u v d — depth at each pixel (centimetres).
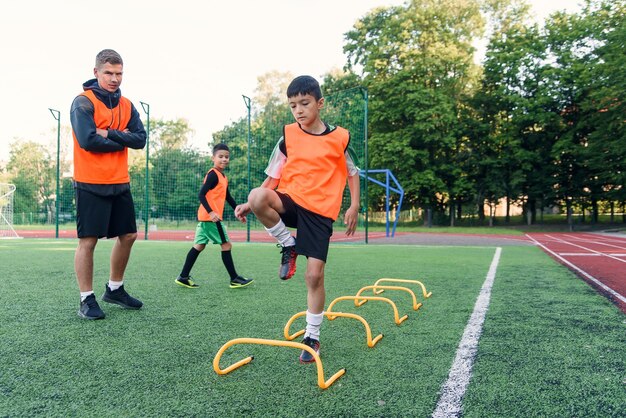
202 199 467
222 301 400
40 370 219
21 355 243
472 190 3066
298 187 257
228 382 204
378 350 255
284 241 255
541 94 2861
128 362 232
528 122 2939
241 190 2017
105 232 337
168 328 304
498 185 3075
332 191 259
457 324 317
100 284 490
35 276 546
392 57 3102
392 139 2975
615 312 356
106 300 364
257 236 1945
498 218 3894
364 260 779
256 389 195
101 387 198
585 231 2669
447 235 2086
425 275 579
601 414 170
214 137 3619
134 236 358
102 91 339
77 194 331
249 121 1351
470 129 3170
